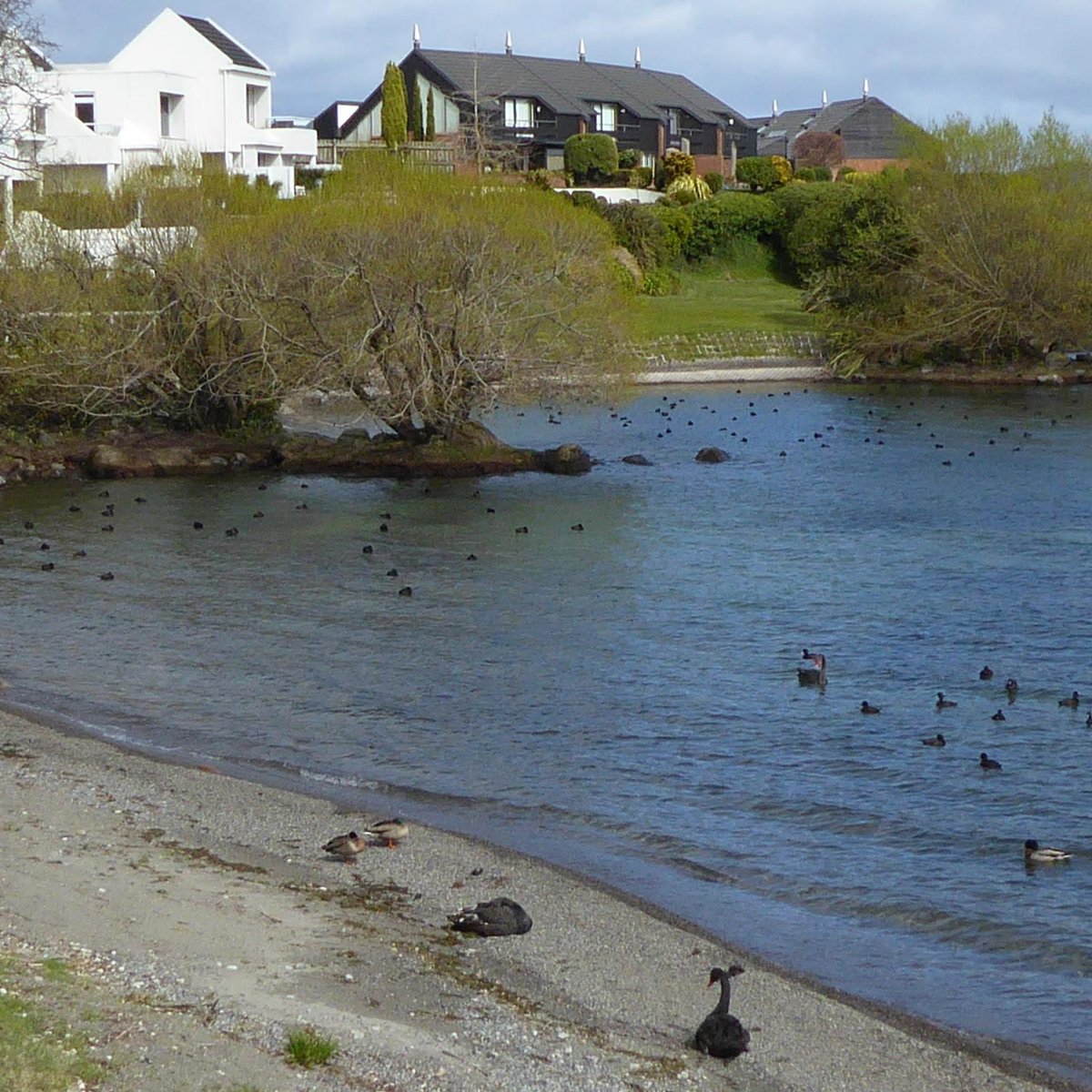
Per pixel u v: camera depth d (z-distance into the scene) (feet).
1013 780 79.66
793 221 417.28
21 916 56.80
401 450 196.85
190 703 94.53
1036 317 306.76
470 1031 49.88
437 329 189.57
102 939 55.06
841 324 326.24
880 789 78.59
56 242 201.87
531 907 62.54
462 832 72.64
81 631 112.78
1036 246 301.63
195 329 199.00
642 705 93.56
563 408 256.73
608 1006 53.47
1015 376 303.27
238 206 216.74
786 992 55.26
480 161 339.98
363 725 89.92
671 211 410.52
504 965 56.59
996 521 154.81
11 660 104.42
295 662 104.17
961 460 197.16
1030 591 123.34
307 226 193.88
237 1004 49.42
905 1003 55.26
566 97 488.44
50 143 278.26
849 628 112.37
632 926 60.90
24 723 88.94
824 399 275.39
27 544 147.02
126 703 94.53
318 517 162.30
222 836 69.77
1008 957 59.26
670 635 110.93
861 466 193.67
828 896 65.26
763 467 194.90
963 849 70.38
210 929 57.47
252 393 201.98
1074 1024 53.72
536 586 127.65
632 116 506.48
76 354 196.65
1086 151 328.08
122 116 335.47
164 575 132.77
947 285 312.91
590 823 74.23
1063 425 231.71
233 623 115.14
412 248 186.39
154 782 77.77
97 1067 41.96
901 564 134.41
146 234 204.03
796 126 638.12
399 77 424.87
